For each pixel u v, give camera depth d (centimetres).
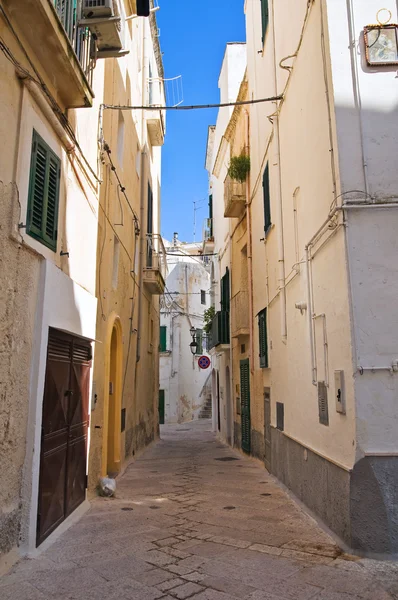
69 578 397
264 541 501
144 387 1480
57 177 556
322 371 579
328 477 539
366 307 484
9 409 427
